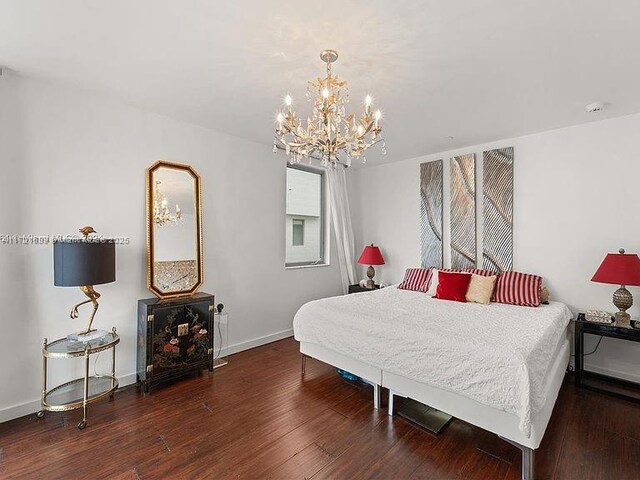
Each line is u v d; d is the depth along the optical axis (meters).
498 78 2.18
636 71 2.07
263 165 3.77
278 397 2.51
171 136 2.97
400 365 2.14
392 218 4.57
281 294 3.97
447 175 4.02
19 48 1.85
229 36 1.73
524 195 3.39
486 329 2.18
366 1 1.46
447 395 1.96
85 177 2.48
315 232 4.60
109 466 1.73
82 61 2.00
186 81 2.27
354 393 2.58
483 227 3.67
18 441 1.93
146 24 1.63
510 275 3.26
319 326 2.71
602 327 2.60
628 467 1.73
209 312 2.97
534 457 1.79
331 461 1.78
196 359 2.87
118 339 2.36
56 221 2.35
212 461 1.77
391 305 2.95
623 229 2.83
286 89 2.38
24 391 2.22
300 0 1.45
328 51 1.86
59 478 1.64
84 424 2.08
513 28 1.65
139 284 2.79
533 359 1.76
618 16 1.54
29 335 2.24
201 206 3.16
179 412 2.28
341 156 4.16
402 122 3.01
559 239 3.17
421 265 4.24
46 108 2.30
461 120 2.96
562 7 1.49
